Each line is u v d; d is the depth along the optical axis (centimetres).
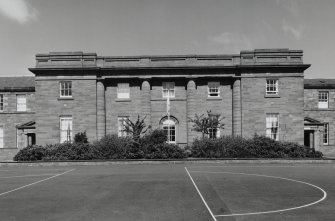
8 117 4266
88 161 2875
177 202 1300
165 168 2511
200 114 3775
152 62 3828
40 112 3756
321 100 4381
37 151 3041
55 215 1115
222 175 2086
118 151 3045
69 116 3762
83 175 2141
